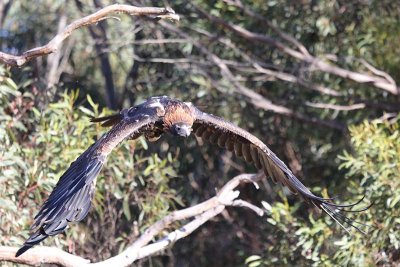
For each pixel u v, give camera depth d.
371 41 16.86
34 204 11.83
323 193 13.12
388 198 12.63
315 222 12.88
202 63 17.03
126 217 13.98
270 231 16.19
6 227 11.39
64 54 19.09
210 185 18.16
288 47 17.14
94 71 19.59
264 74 17.78
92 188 7.25
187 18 17.50
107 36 18.91
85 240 13.12
